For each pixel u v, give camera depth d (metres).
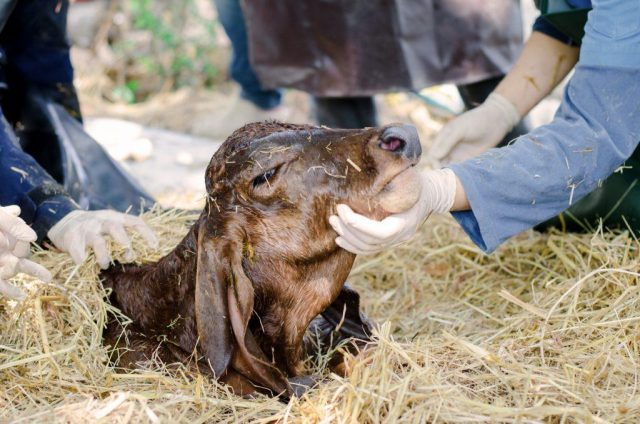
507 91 1.88
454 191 1.59
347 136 1.51
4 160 1.81
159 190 2.64
